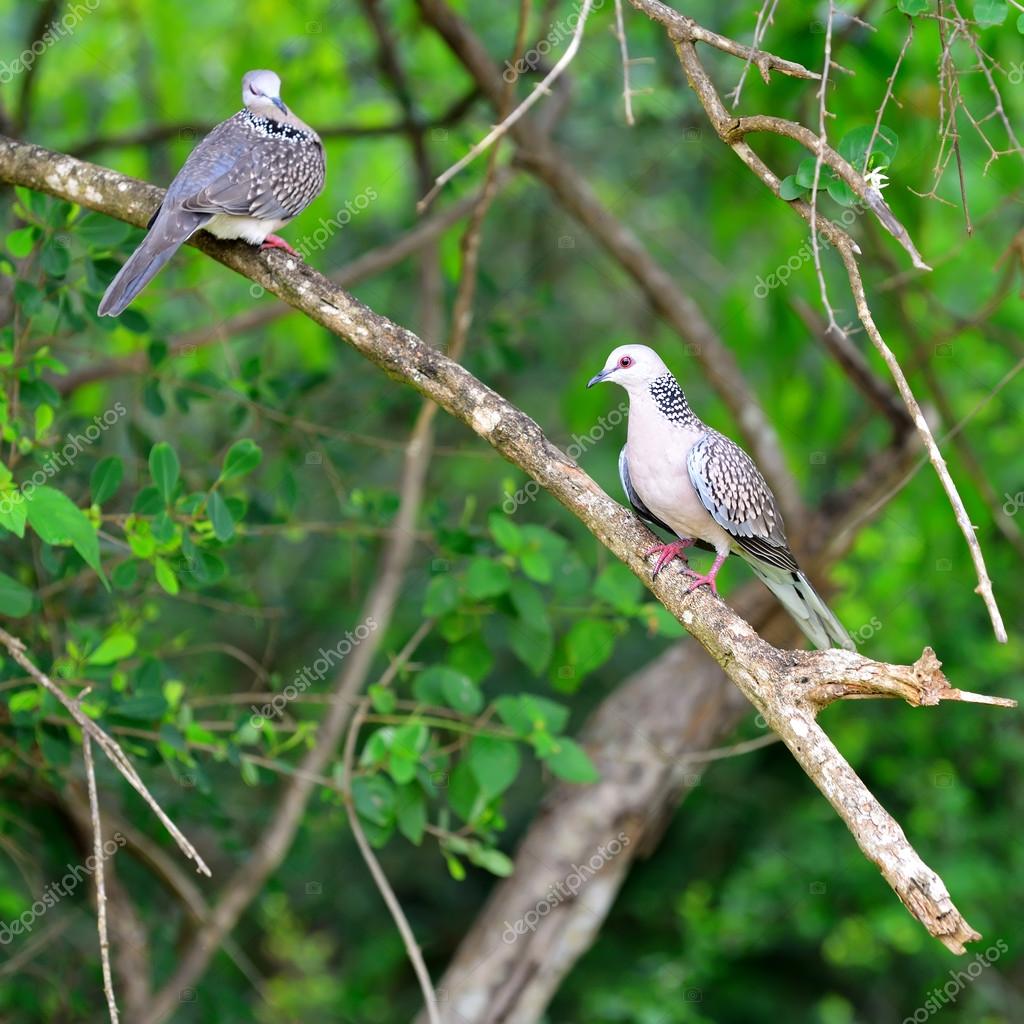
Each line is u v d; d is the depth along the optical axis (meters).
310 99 14.36
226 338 11.80
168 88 14.22
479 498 16.91
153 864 11.32
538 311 13.23
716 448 7.93
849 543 12.20
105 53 14.18
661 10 6.46
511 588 9.39
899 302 11.63
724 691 11.75
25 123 11.91
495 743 9.02
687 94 13.55
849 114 11.36
